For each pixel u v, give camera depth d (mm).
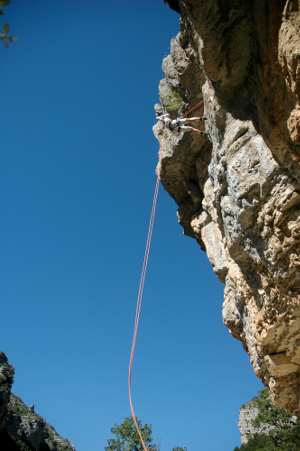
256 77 7207
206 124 12414
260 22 6523
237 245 11836
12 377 78875
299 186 9398
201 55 7727
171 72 14062
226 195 11781
